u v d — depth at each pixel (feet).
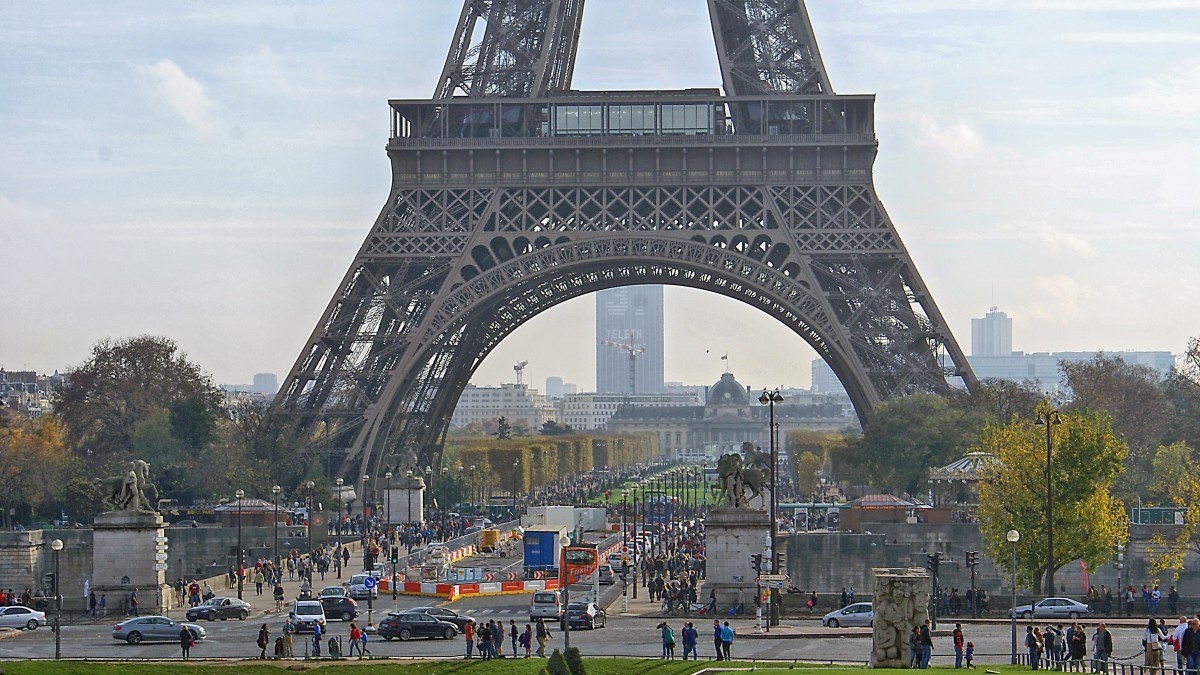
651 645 637.71
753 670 491.72
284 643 597.11
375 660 574.56
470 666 550.36
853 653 600.39
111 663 545.85
